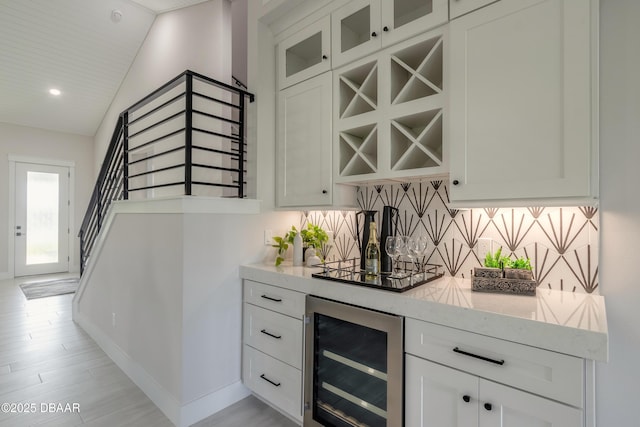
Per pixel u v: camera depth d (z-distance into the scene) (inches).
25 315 152.4
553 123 48.9
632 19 53.7
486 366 47.0
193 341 77.9
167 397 79.8
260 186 93.6
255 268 84.2
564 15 48.1
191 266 77.7
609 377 55.5
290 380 75.3
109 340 112.0
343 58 77.1
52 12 158.7
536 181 50.2
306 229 102.6
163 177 166.7
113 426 75.3
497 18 53.8
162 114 168.7
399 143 73.1
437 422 52.0
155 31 175.6
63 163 258.1
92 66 195.2
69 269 260.4
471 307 49.2
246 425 76.9
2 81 194.4
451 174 58.4
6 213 233.1
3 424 75.4
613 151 55.3
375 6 71.1
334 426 67.2
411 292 59.0
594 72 46.0
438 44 62.5
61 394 88.4
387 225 76.0
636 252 53.6
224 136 89.9
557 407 41.3
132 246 98.0
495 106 53.9
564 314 45.8
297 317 73.9
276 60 96.3
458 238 72.6
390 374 57.1
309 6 85.1
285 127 92.0
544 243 62.1
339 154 79.3
